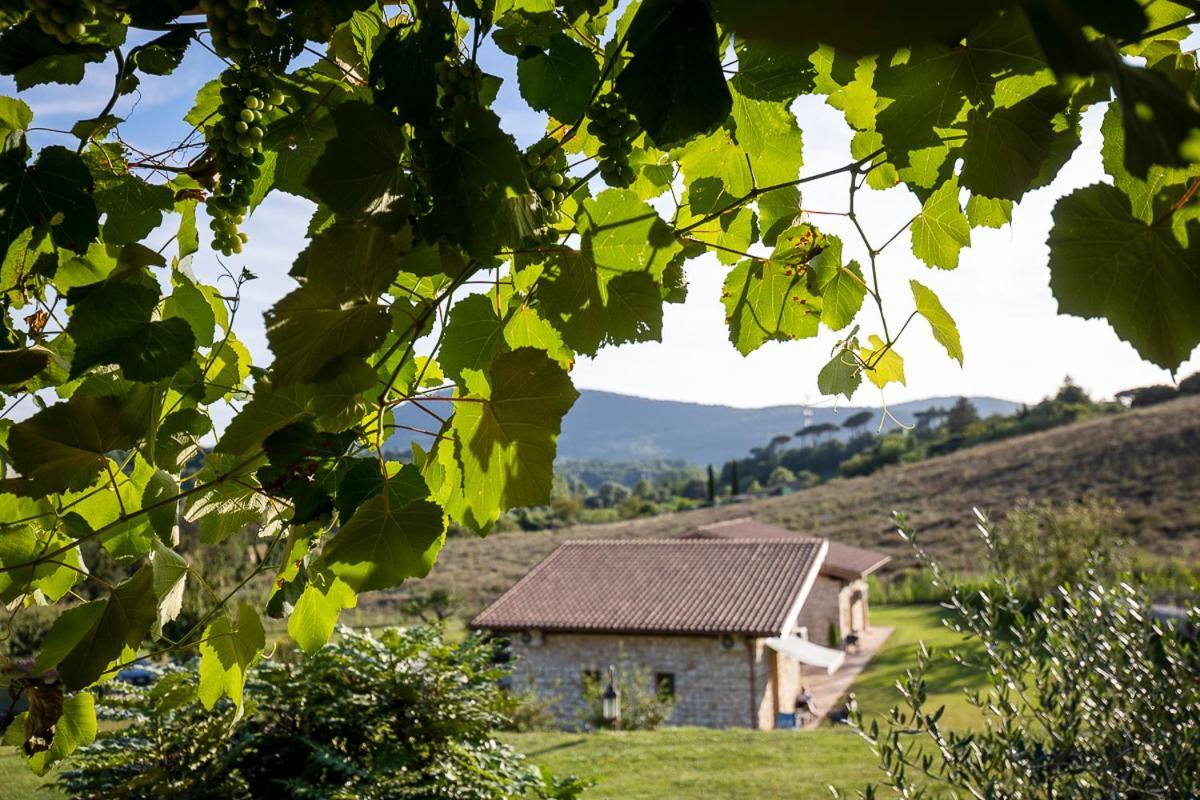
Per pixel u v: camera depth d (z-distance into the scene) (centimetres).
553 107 119
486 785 481
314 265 91
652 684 1853
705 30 93
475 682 527
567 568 2214
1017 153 100
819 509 5269
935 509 4694
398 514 111
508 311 134
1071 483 4488
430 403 113
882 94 98
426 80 99
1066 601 299
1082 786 261
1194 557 3069
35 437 109
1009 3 38
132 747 437
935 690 1648
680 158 150
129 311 104
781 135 142
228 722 440
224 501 136
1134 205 91
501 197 95
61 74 112
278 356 93
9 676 138
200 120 139
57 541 150
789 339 173
